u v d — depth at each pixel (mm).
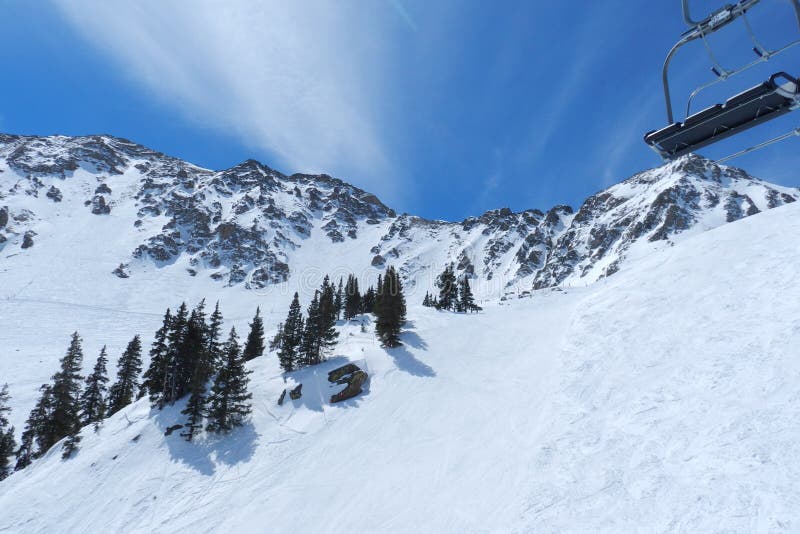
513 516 20000
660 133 5688
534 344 50219
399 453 31781
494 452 27953
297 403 43750
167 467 36625
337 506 26844
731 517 13773
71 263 170500
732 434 17750
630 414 23891
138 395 61625
